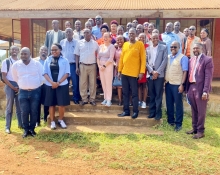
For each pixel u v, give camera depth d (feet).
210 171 14.84
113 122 21.30
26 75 18.54
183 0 34.50
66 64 19.49
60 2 35.40
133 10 29.96
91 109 22.82
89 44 21.86
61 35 24.11
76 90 23.12
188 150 17.11
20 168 15.28
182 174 14.53
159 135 19.33
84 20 37.91
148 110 22.56
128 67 20.39
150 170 14.94
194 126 19.71
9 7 32.99
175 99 20.10
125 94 21.27
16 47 20.26
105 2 34.88
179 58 19.70
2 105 25.90
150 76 20.62
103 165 15.47
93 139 18.81
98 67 23.84
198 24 35.81
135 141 18.35
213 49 35.63
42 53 21.13
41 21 38.73
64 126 20.43
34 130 20.80
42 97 20.31
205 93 18.33
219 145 18.10
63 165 15.55
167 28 23.76
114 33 24.00
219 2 32.30
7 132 20.35
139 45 20.11
